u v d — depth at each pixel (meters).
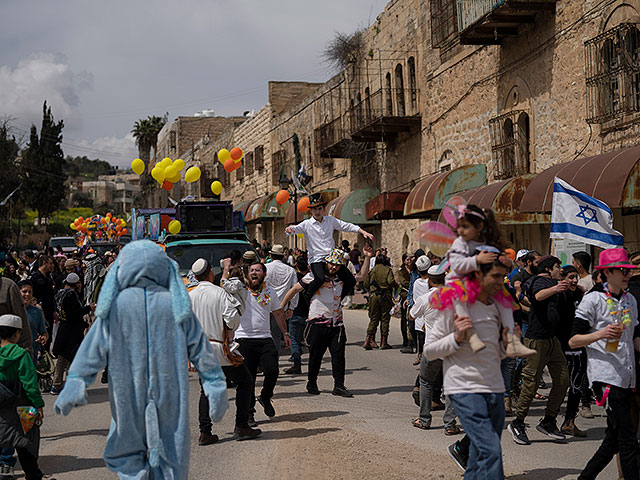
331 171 34.53
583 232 9.02
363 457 7.06
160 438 4.43
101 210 128.12
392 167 27.95
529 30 18.12
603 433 8.16
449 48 22.72
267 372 8.61
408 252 26.69
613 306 5.89
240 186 50.91
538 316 7.67
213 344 7.62
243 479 6.43
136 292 4.51
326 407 9.59
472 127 21.55
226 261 10.87
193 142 65.62
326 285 10.35
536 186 14.48
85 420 9.43
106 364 4.56
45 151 83.44
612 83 15.02
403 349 15.07
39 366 10.37
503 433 8.20
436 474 6.48
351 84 31.56
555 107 17.11
